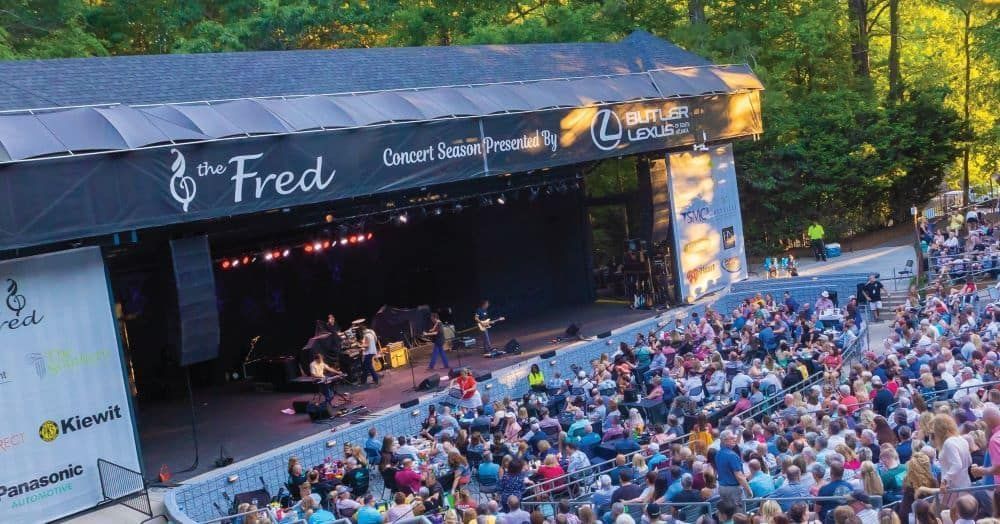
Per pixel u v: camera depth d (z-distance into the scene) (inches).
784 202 1759.4
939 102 1811.0
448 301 1405.0
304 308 1315.2
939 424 440.1
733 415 772.6
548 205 1459.2
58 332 759.7
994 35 1678.2
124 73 907.4
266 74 1005.8
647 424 833.5
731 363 941.8
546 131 1130.0
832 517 410.0
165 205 805.2
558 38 1716.3
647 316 1304.1
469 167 1053.2
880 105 1829.5
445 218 1385.3
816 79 1946.4
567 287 1467.8
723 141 1406.3
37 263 749.9
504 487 652.1
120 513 754.8
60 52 1446.9
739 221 1432.1
